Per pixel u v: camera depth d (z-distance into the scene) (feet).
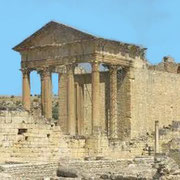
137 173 157.58
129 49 336.49
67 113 331.16
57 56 337.72
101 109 342.03
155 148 272.72
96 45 319.47
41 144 207.41
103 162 186.60
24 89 353.92
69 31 331.98
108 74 341.41
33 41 350.43
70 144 243.60
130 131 330.95
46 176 160.56
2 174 144.56
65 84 357.82
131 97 333.83
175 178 131.44
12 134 199.00
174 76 361.30
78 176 158.10
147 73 344.90
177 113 361.51
